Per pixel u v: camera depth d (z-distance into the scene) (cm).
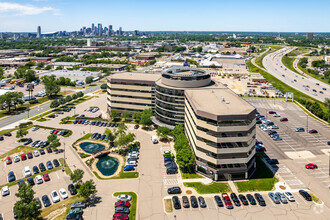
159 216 7369
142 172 9800
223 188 8669
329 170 9875
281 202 7962
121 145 11612
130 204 7875
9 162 10569
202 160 9469
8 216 7469
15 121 16062
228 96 11319
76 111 18162
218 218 7275
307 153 11356
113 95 15938
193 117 9962
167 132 12500
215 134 8756
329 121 15112
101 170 10162
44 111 18175
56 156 11319
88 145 12619
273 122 15525
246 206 7781
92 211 7562
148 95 15175
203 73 14500
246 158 8988
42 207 7800
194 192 8519
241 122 8650
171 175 9588
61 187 8906
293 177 9388
